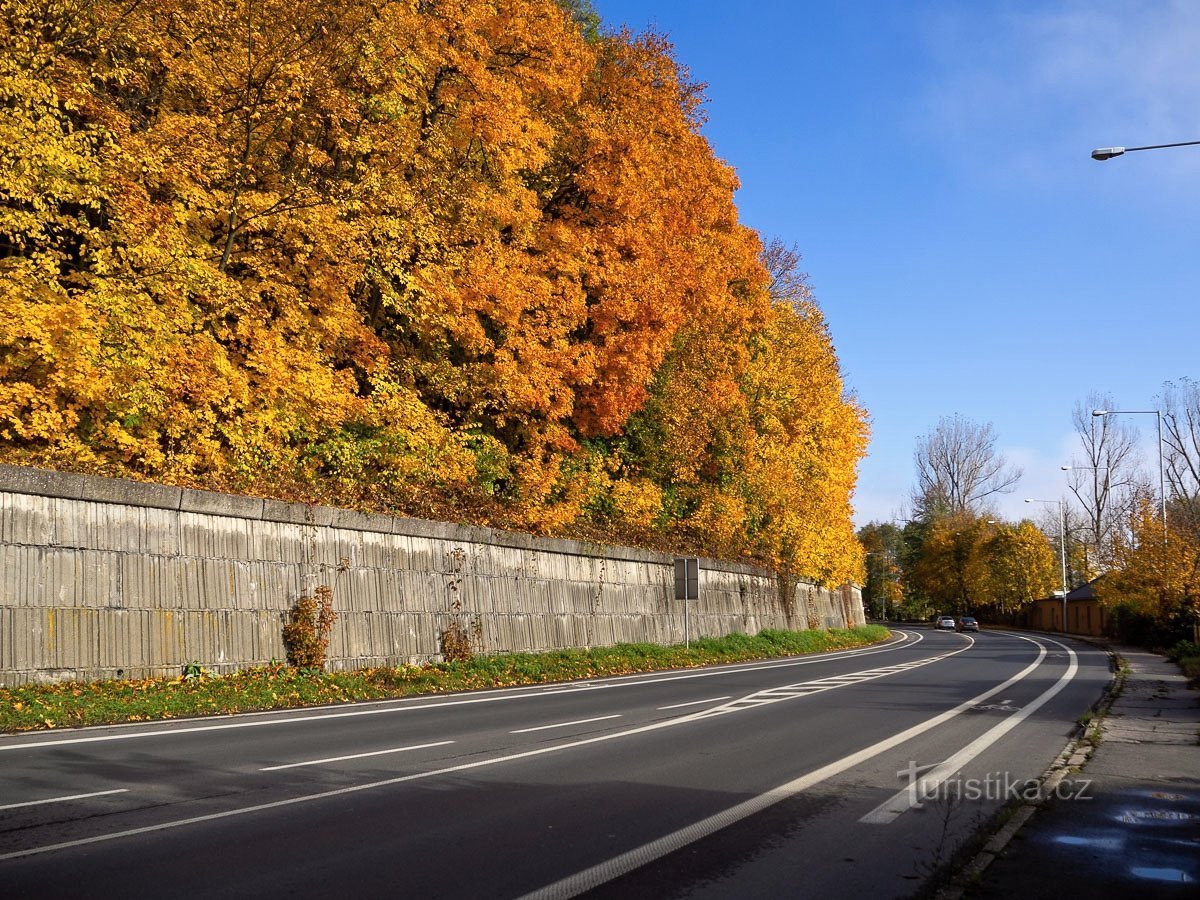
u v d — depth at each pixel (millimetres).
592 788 8789
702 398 37906
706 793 8680
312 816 7344
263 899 5305
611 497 33625
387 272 23828
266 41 20859
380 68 22609
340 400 21609
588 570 29078
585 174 30078
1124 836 7129
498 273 25391
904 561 122125
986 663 30797
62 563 14367
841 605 65500
